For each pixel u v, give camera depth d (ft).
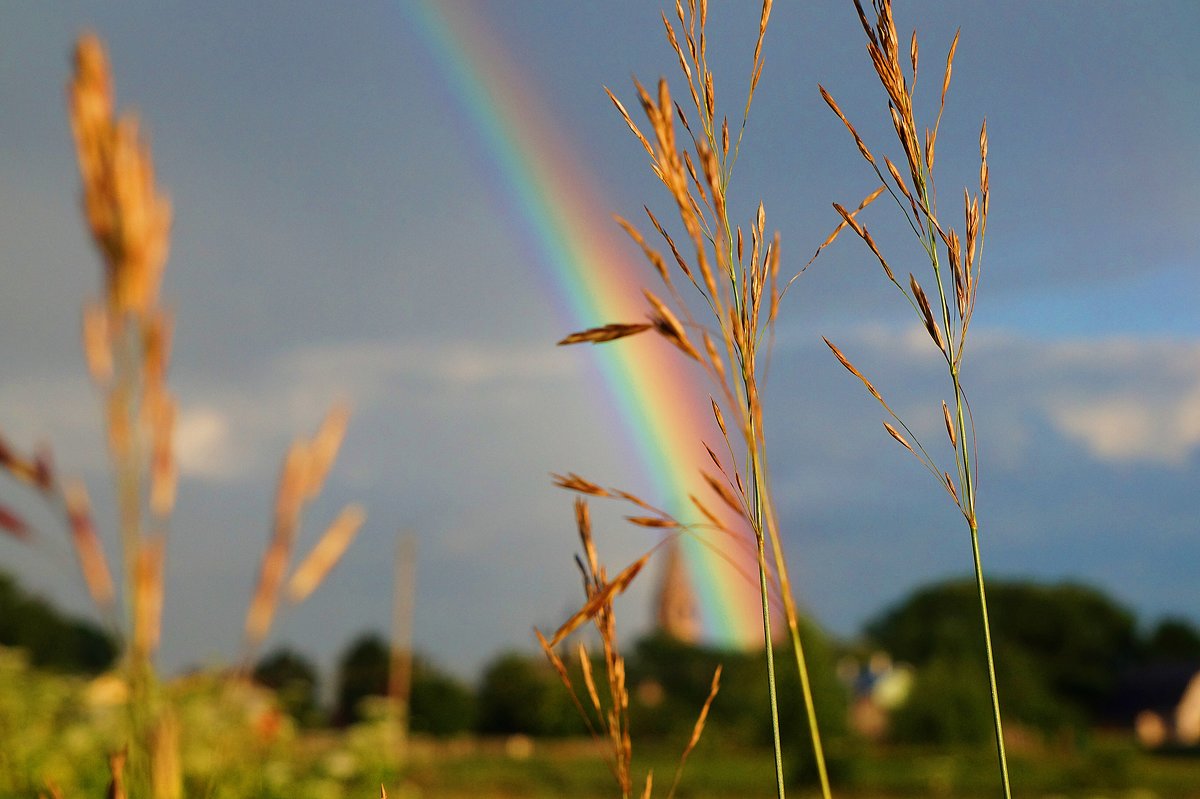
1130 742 144.25
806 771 87.15
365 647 100.53
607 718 4.18
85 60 3.02
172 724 3.24
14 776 13.42
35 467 3.01
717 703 112.27
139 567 3.13
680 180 3.88
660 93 3.86
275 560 3.18
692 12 4.16
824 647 94.84
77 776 14.02
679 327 3.82
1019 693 139.95
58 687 16.71
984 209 4.81
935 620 216.13
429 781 77.30
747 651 114.62
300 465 3.20
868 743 111.96
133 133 3.06
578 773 87.45
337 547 3.26
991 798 82.48
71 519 3.05
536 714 119.44
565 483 3.96
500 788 76.13
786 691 90.22
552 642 4.14
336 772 18.61
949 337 4.74
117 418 3.08
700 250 3.89
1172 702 190.08
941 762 104.94
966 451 4.68
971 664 133.49
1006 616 219.61
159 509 3.14
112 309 3.06
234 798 13.61
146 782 3.19
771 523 3.95
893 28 4.71
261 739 16.40
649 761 100.37
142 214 3.04
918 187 4.75
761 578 3.92
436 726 117.29
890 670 169.78
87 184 3.01
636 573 4.07
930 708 118.83
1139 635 230.27
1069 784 89.30
